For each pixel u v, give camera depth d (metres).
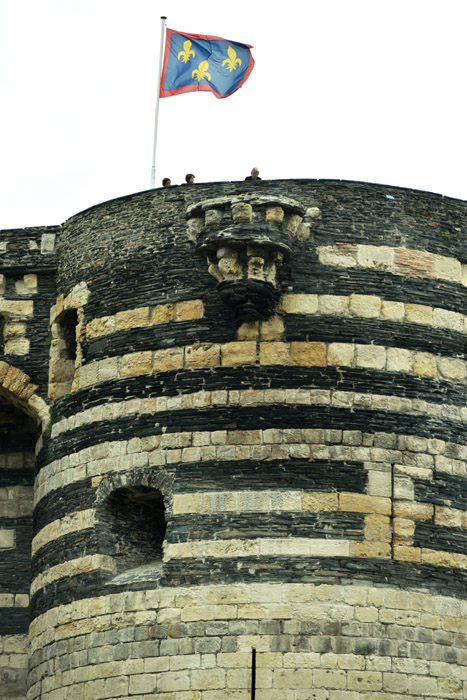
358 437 64.75
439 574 63.97
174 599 63.16
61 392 71.06
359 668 61.81
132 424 66.56
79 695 64.19
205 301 66.88
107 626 64.19
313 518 63.50
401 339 66.56
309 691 61.41
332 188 67.81
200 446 65.00
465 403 66.94
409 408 65.69
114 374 67.69
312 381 65.31
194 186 68.69
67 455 68.44
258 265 65.00
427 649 62.75
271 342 65.81
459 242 68.81
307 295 66.31
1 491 73.69
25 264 73.00
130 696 62.81
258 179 68.19
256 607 62.41
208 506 64.06
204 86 74.50
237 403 65.19
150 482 65.38
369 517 63.81
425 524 64.38
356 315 66.38
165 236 68.50
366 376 65.69
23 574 72.44
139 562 66.62
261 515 63.62
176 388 66.19
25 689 71.06
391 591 62.97
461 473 65.88
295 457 64.31
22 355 72.25
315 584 62.62
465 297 68.31
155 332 67.38
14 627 71.81
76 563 66.19
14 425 74.31
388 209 68.00
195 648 62.41
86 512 66.62
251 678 60.81
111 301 68.94
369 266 67.06
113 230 69.94
